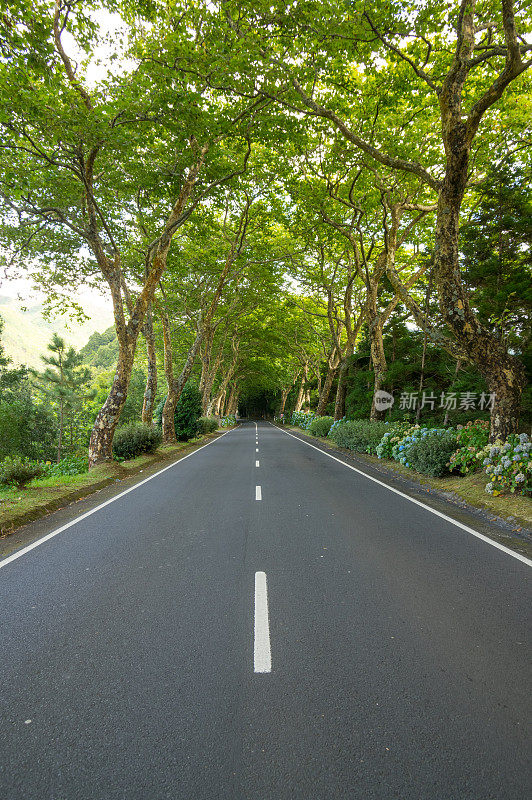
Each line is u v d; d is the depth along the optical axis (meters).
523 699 2.51
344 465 13.95
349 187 16.75
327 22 8.87
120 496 9.04
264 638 3.21
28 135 9.91
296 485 10.02
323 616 3.56
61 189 11.73
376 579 4.36
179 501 8.34
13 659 2.97
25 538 6.01
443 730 2.26
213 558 5.01
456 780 1.95
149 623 3.47
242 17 9.50
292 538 5.79
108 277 12.84
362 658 2.94
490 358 8.96
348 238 18.02
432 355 19.20
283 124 11.59
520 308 12.22
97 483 10.24
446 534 5.99
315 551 5.24
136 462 14.25
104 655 3.01
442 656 2.96
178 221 13.94
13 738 2.24
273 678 2.72
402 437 13.91
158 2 9.91
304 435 32.00
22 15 7.54
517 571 4.58
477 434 10.16
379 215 18.08
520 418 11.59
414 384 19.75
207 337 31.16
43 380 27.00
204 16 9.42
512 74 7.57
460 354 9.48
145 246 17.50
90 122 9.02
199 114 9.66
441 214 9.07
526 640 3.18
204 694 2.58
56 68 8.31
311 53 9.95
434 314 17.08
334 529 6.23
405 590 4.09
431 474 10.21
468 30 8.16
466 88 12.05
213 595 3.99
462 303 9.00
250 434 34.22
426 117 13.51
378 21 8.67
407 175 14.23
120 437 15.72
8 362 28.25
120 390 13.10
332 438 22.80
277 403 79.56
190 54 9.07
